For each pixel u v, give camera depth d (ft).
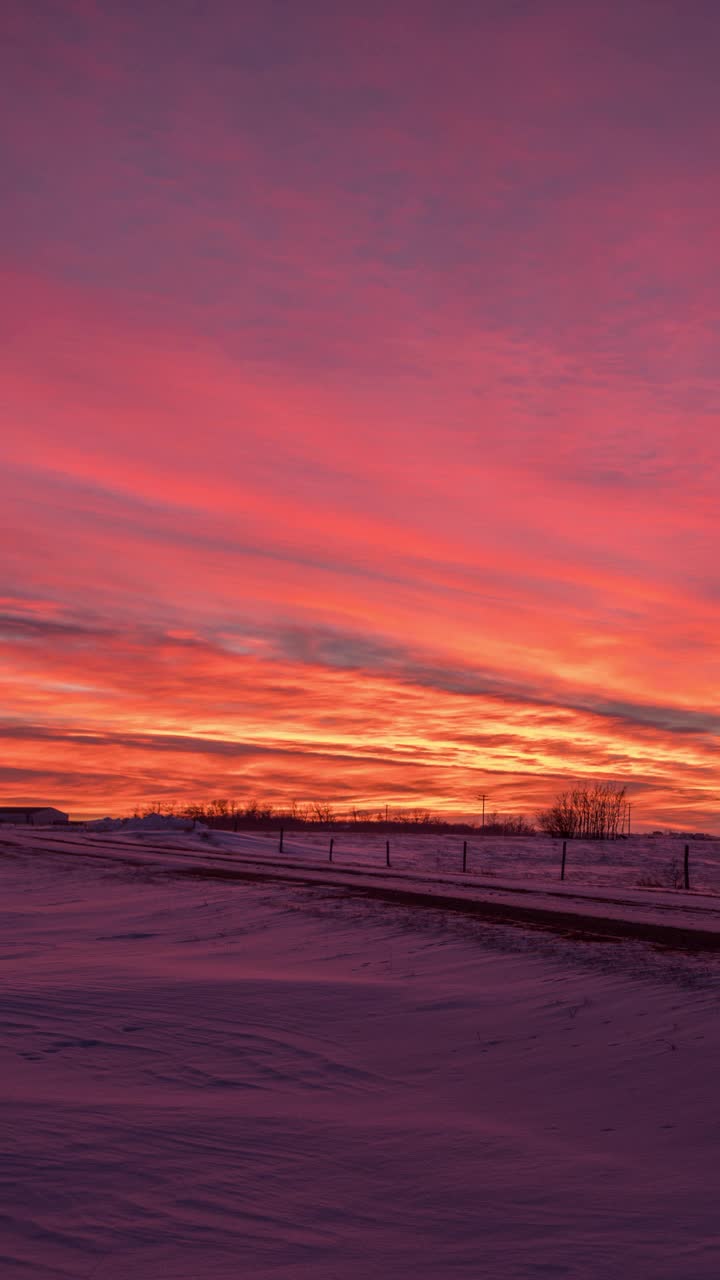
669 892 95.96
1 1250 18.29
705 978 43.91
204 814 295.89
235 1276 17.62
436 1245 19.38
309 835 244.22
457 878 110.01
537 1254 18.80
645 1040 35.70
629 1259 18.44
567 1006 42.09
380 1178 23.58
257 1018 41.96
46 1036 37.91
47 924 79.05
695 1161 24.38
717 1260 18.16
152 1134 26.08
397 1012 43.39
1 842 186.09
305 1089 32.22
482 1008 43.32
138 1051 36.17
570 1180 23.41
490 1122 28.73
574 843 235.61
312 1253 18.88
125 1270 17.72
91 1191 21.63
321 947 62.64
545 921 66.49
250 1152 25.13
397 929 65.98
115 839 205.36
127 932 73.46
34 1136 25.29
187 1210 20.90
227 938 69.26
